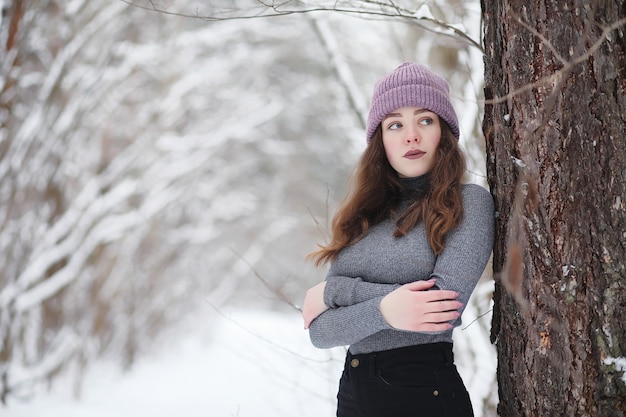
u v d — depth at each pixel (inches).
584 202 79.4
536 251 82.0
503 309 87.5
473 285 85.6
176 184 338.6
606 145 78.7
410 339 87.8
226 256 428.1
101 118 302.7
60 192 258.7
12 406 240.7
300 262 557.6
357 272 93.8
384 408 86.4
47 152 250.1
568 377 80.4
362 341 90.2
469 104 147.3
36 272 246.8
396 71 96.7
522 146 83.5
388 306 83.7
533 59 82.5
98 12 263.4
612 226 78.5
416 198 96.2
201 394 258.2
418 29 196.2
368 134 100.3
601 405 79.0
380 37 244.2
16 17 238.8
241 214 498.3
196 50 377.4
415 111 94.6
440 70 184.1
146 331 326.6
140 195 321.1
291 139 580.7
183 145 345.7
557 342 80.8
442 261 86.0
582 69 79.2
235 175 482.9
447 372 87.5
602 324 78.9
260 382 262.4
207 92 394.9
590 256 79.4
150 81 357.1
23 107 252.7
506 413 88.6
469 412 87.8
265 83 481.7
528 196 82.3
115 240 286.2
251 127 410.9
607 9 79.0
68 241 253.3
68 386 258.8
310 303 94.0
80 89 260.2
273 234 534.6
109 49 273.3
